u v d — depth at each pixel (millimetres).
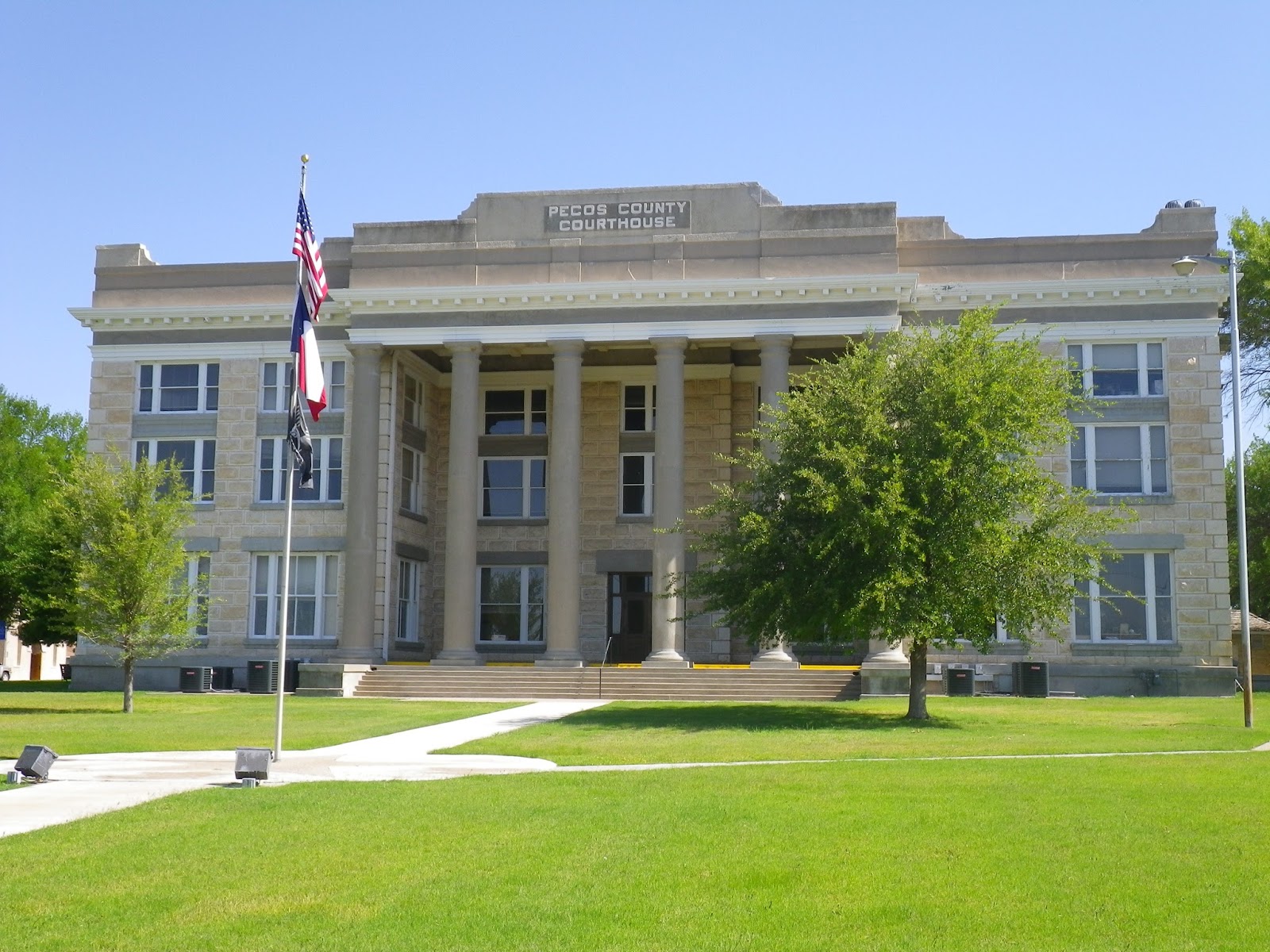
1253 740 23906
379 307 44469
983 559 28250
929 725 27953
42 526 41312
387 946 9500
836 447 28781
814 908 10523
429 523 50406
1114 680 41344
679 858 12375
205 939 9750
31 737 25797
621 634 49438
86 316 47594
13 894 11102
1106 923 10016
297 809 15328
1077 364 39938
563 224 44594
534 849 12844
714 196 44156
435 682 40844
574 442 42938
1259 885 11156
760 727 27609
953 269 44312
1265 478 62188
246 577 46219
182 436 47281
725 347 48375
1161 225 43594
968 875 11602
